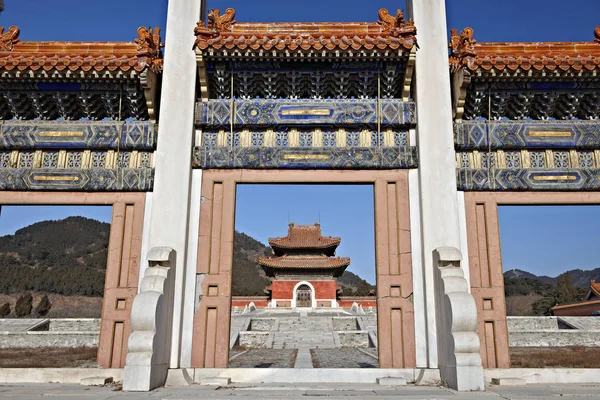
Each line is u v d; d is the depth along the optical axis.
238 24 13.07
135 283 11.91
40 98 12.76
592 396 8.86
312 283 65.81
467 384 9.73
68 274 100.44
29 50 13.16
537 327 42.53
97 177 12.41
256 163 12.37
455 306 10.20
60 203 12.40
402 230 12.11
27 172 12.46
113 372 11.13
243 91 12.91
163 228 11.68
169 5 13.06
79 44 13.20
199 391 9.59
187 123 12.25
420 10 13.05
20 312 72.69
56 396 8.79
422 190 11.95
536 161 12.70
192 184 12.30
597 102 12.78
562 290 77.50
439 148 12.15
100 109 13.02
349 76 12.63
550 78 12.20
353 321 44.38
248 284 134.88
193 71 12.55
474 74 12.09
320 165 12.38
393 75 12.55
